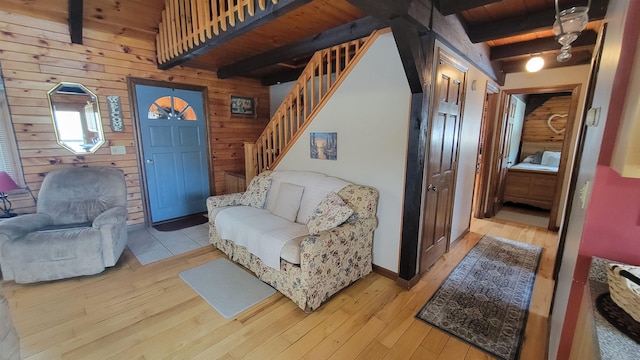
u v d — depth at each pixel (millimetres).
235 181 4434
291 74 4430
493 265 2895
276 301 2254
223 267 2797
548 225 4055
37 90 2916
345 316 2084
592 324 900
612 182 1071
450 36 2234
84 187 2955
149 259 2957
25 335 1854
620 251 1098
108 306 2168
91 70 3219
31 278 2375
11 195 2854
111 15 3082
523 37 2922
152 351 1740
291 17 2539
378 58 2469
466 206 3654
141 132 3697
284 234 2381
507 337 1889
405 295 2355
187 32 2920
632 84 823
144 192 3809
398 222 2521
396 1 1616
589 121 1498
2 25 2682
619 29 1084
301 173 3156
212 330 1925
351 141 2795
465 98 2973
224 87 4531
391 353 1750
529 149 5812
